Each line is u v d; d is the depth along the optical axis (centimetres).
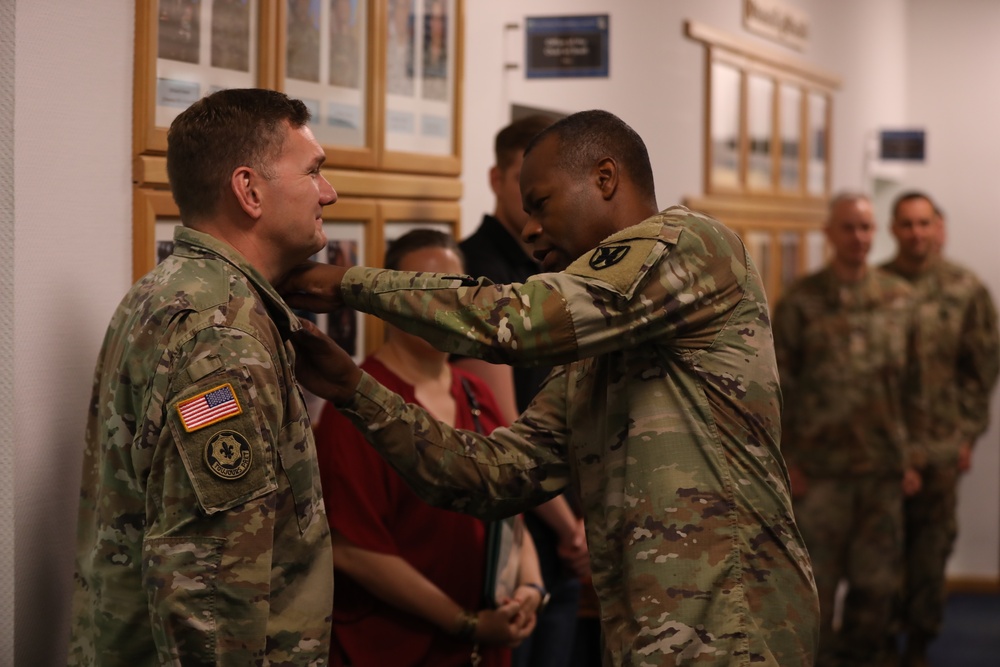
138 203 202
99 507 160
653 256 162
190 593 145
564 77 313
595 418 181
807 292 442
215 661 145
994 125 701
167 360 150
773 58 534
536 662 281
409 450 186
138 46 199
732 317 172
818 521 435
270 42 230
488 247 276
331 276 174
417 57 284
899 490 435
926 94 720
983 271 702
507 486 192
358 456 222
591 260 167
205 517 146
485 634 228
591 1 376
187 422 146
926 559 504
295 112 168
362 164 261
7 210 176
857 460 431
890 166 713
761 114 527
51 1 182
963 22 707
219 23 218
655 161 421
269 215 164
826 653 439
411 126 283
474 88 318
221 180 162
